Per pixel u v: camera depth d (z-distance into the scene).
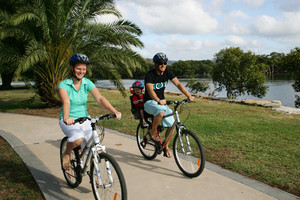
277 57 75.56
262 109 10.20
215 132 6.17
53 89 10.14
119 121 7.61
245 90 17.14
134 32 10.12
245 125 6.96
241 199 3.01
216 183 3.43
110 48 10.19
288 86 31.53
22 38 9.57
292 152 4.69
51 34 9.73
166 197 3.09
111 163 2.59
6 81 26.44
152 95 3.83
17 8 8.94
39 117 8.60
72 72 2.96
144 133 4.52
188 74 114.75
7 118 8.50
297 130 6.38
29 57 8.35
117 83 10.65
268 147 4.98
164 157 4.49
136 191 3.25
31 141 5.55
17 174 3.81
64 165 3.27
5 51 9.32
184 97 14.61
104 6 10.15
